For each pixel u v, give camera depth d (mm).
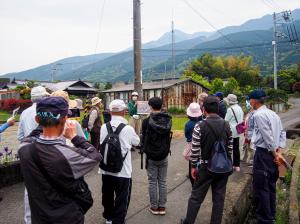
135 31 12773
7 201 6480
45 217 2650
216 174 4770
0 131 4504
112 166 4891
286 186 8492
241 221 6602
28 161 2670
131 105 11734
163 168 5852
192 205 4891
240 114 7898
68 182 2686
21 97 38625
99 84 58969
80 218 2795
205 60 75812
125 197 5070
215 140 4754
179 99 34812
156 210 5891
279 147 5551
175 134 15461
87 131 9281
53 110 2688
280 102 40469
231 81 41844
